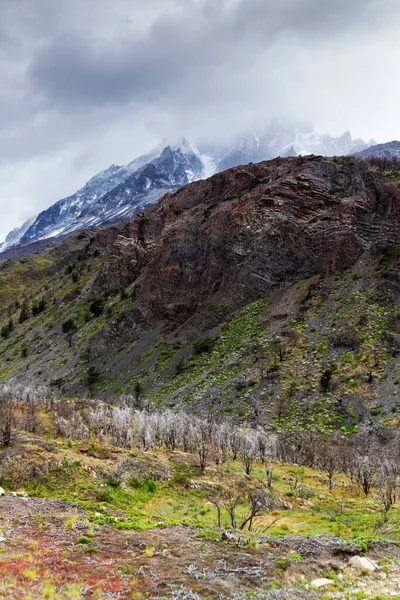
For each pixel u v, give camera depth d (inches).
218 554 948.0
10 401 3245.6
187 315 5905.5
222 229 6446.9
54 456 1656.0
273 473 2345.0
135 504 1526.8
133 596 733.9
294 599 767.1
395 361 3676.2
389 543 1114.7
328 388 3661.4
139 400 4475.9
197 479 1834.4
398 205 5472.4
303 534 1352.1
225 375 4404.5
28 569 795.4
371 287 4635.8
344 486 2285.9
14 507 1193.4
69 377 5930.1
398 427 3029.0
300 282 5378.9
